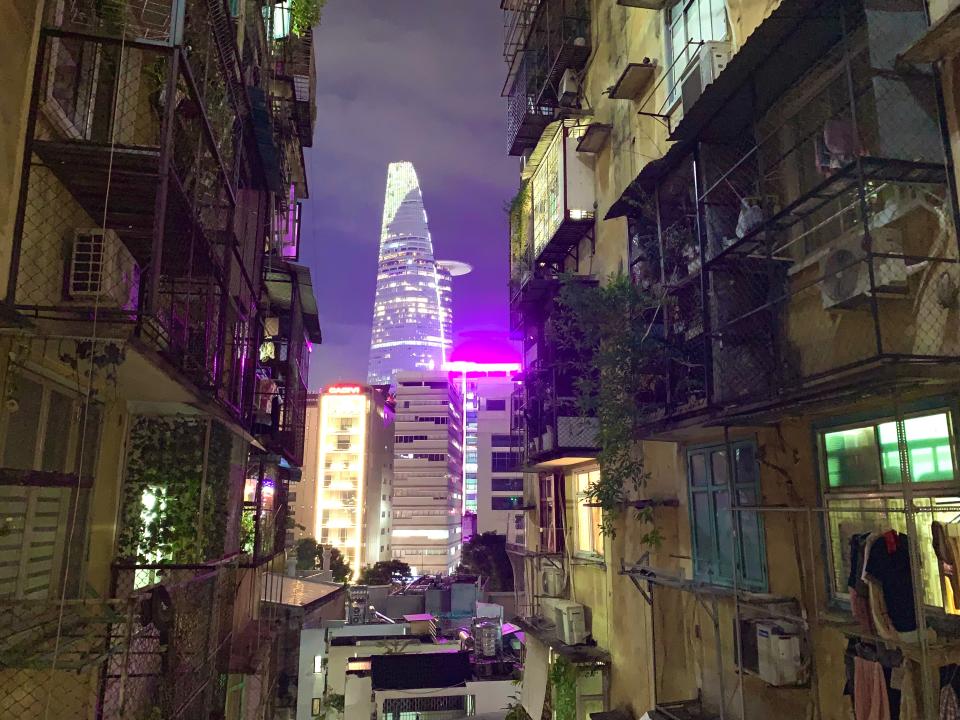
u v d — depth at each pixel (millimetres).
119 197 6285
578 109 14758
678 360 9344
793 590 7074
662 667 9906
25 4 5082
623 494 11891
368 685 27234
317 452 83188
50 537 6148
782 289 7418
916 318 5570
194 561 8281
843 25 5480
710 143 8195
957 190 5039
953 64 5141
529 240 16531
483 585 51438
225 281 8359
